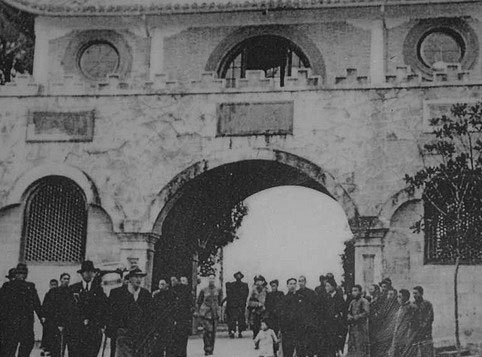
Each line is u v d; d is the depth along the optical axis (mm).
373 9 25219
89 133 23109
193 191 23453
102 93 23266
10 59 26500
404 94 21953
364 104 22125
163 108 23031
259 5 25344
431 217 21094
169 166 22766
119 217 22594
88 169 22938
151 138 22938
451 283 20672
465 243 20562
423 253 21000
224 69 26031
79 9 26250
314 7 25141
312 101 22422
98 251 22562
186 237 24188
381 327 19578
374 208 21484
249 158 22406
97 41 26547
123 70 26234
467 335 20281
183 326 18812
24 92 23453
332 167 21969
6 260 22703
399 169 21594
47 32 26625
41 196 23156
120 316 17609
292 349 18828
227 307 22750
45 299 17953
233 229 24406
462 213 20688
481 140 21203
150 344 17938
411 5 25078
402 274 21016
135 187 22734
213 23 26078
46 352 18016
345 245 22844
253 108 22688
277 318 19672
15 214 22922
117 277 21953
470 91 21625
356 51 25359
